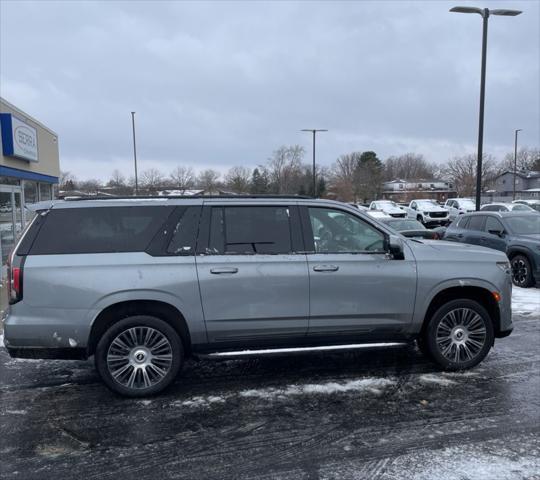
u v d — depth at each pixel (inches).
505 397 182.5
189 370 216.7
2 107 496.7
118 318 184.4
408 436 152.6
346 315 195.3
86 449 147.5
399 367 217.2
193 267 183.9
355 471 133.0
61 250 178.7
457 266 204.7
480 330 209.5
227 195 198.5
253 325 189.2
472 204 1240.8
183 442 151.3
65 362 230.1
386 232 202.7
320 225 198.4
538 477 128.3
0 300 372.2
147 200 188.9
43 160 650.2
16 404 181.6
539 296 374.6
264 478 130.8
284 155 2682.1
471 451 142.6
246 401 182.1
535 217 443.5
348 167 3107.8
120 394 183.9
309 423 163.0
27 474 133.8
